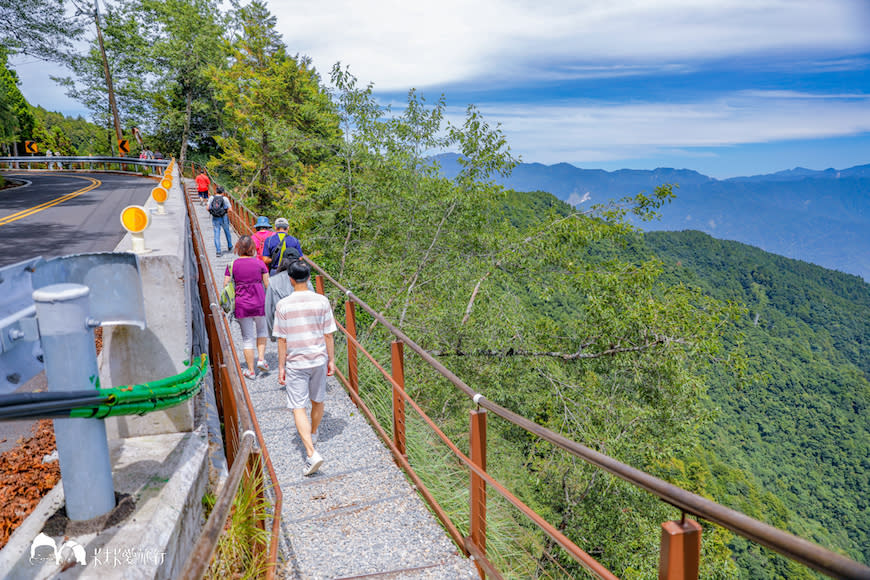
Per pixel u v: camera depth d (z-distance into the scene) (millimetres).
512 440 13242
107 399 1864
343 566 3246
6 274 1665
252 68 31172
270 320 5812
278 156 28625
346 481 4242
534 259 13539
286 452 4707
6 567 1843
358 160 15406
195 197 24625
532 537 4867
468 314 13719
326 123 25078
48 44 25531
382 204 15039
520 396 13297
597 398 12758
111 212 16859
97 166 44938
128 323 2270
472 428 3254
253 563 2641
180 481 2506
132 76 50562
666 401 12172
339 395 6000
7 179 29812
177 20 43562
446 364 14266
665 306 11852
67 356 1870
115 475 2463
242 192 29172
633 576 10539
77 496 2072
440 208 14453
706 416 12234
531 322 14039
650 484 1612
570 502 11922
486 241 14273
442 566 3270
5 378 1646
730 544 77188
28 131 62562
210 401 4273
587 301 12453
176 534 2252
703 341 11367
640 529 11141
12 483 2730
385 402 6496
